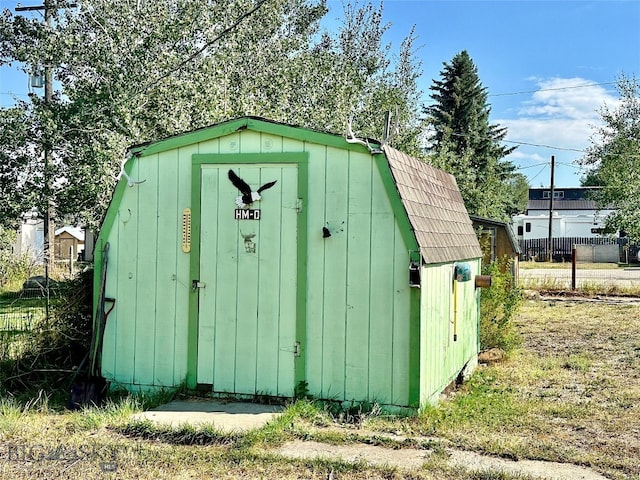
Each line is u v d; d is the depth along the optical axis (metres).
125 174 6.77
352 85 18.75
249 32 17.91
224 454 4.84
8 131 15.08
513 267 13.62
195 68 15.57
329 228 6.15
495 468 4.59
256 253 6.39
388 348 5.93
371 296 6.00
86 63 14.98
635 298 18.38
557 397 7.04
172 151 6.67
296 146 6.28
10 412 5.92
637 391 7.31
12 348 7.29
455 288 7.34
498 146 39.97
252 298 6.39
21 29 15.80
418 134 19.42
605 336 11.68
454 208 8.28
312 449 4.99
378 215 6.00
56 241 31.48
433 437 5.34
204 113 14.76
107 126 14.38
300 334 6.21
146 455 4.84
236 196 6.45
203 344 6.53
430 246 6.19
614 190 23.27
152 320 6.70
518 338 10.15
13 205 15.28
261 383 6.34
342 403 6.06
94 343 6.78
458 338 7.59
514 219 47.03
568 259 40.16
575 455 4.92
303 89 18.55
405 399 5.87
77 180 14.74
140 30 14.71
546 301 17.56
